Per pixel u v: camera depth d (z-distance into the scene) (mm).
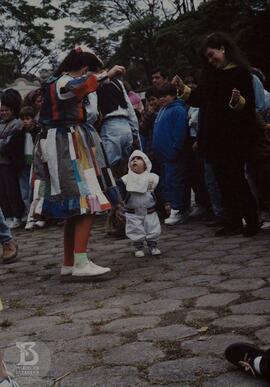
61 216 3678
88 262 3775
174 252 4543
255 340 2416
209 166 5500
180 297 3184
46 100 3762
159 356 2328
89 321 2877
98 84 3629
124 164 5570
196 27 21141
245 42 17781
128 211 4430
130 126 5676
